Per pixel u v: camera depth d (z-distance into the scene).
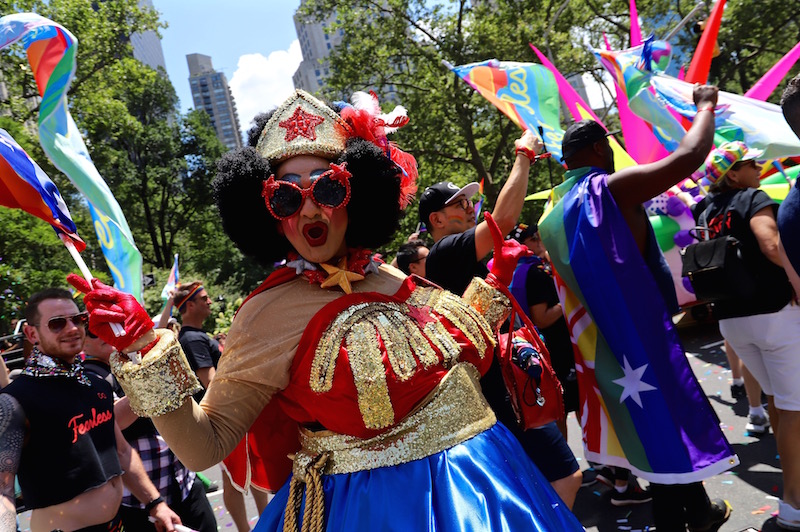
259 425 1.86
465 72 3.54
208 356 4.20
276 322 1.71
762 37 20.70
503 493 1.62
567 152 2.92
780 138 3.40
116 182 29.77
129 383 1.49
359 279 1.79
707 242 3.47
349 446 1.67
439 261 2.59
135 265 1.92
